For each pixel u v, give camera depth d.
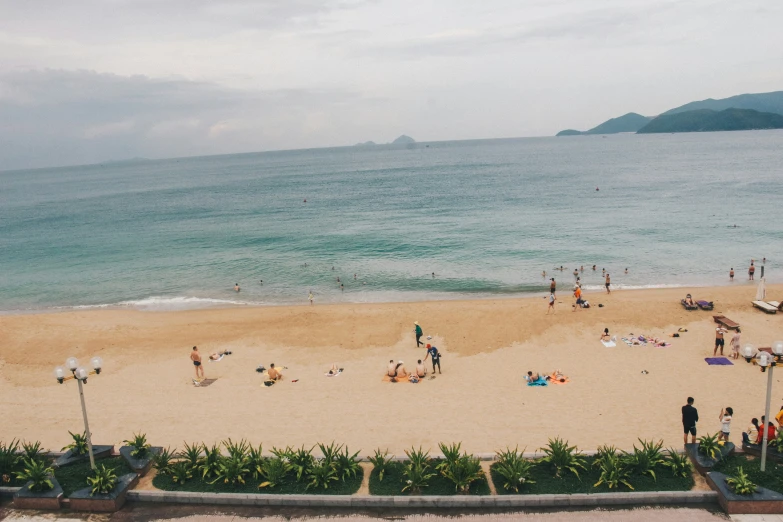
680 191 83.75
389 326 30.23
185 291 42.84
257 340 29.05
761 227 54.94
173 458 16.50
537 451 16.52
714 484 13.66
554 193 89.88
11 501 14.89
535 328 28.61
